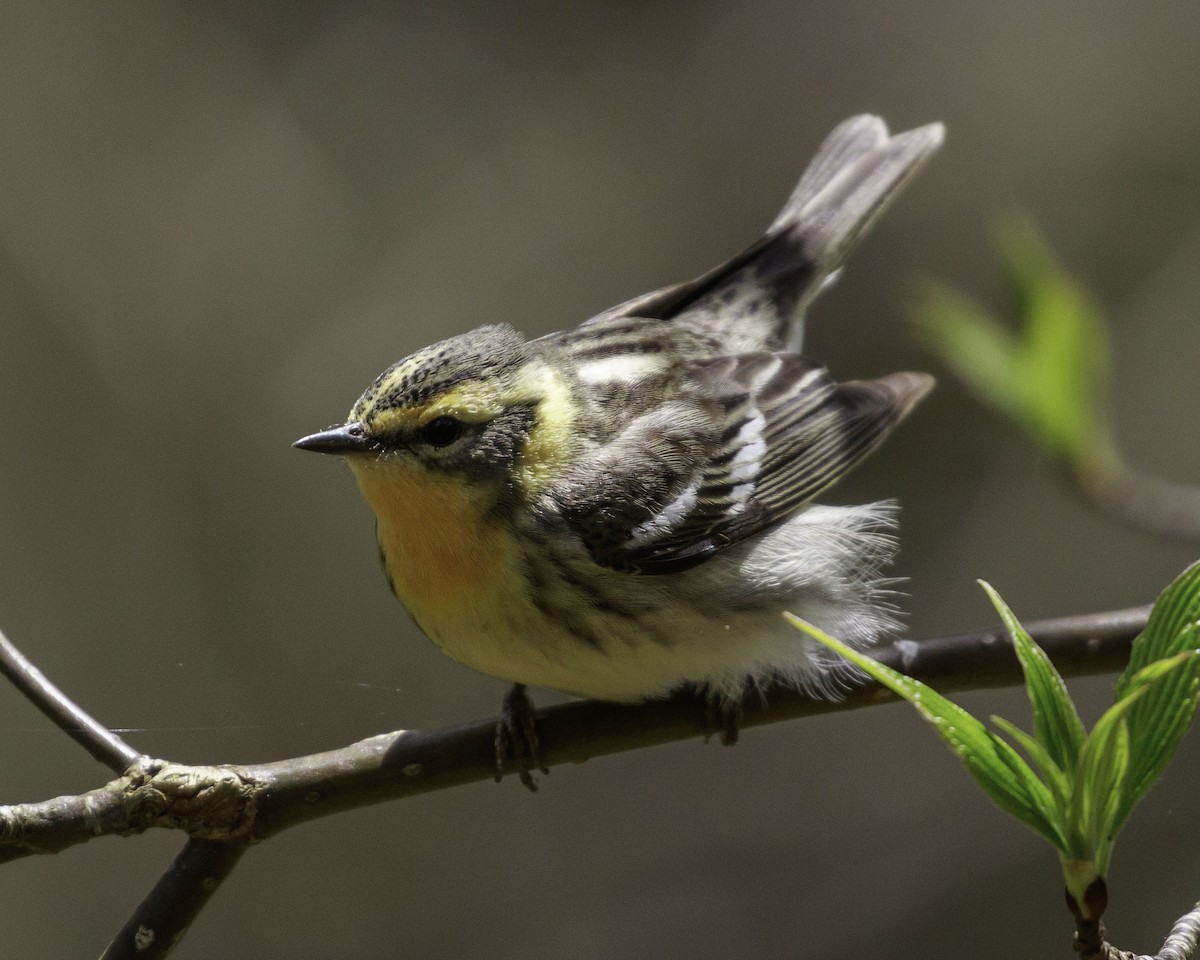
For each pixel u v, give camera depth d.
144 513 15.09
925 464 14.89
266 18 16.86
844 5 16.97
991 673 7.22
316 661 14.86
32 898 13.41
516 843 14.45
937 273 15.91
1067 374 8.27
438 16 17.20
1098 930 4.56
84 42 16.50
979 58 16.59
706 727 7.47
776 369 8.66
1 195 15.87
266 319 15.95
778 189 16.70
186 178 16.28
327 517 15.34
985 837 14.02
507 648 7.37
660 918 14.05
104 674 14.45
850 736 14.77
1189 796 13.25
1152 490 8.44
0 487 14.92
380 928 14.02
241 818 6.45
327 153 16.56
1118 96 16.11
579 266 16.45
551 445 7.52
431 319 16.08
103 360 15.55
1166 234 15.52
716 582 7.65
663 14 17.16
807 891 14.16
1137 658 4.43
